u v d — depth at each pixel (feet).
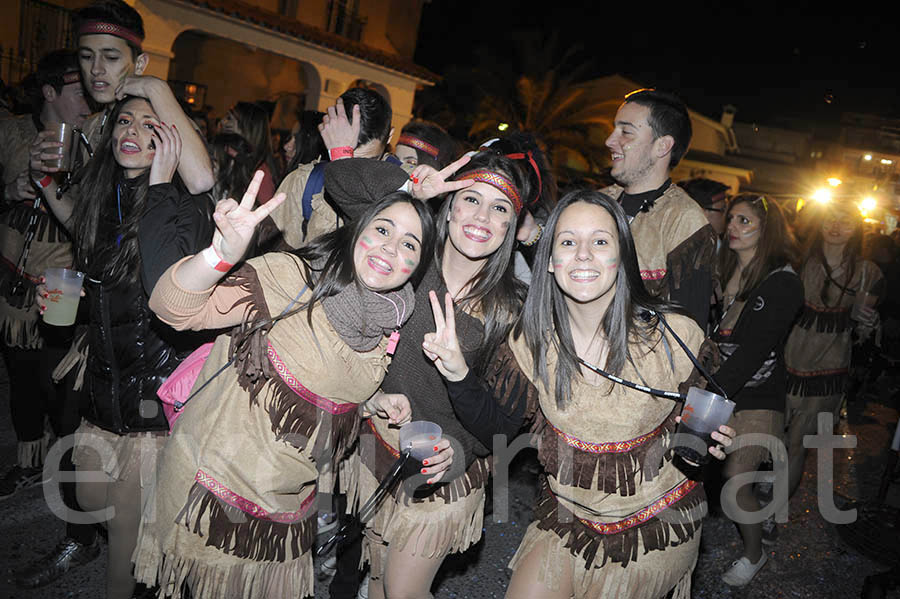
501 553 13.62
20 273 12.19
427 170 9.00
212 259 7.34
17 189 12.41
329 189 9.47
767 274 12.75
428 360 9.12
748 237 13.39
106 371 9.48
